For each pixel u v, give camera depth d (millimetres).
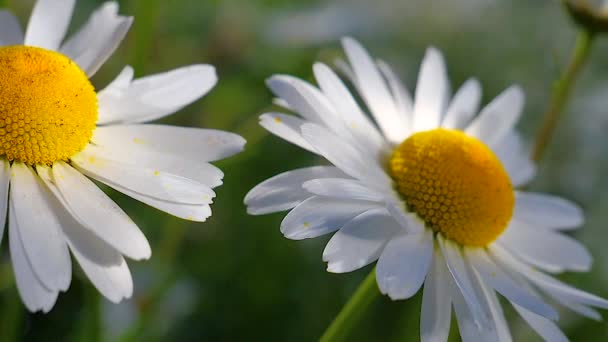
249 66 327
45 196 216
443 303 229
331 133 230
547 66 413
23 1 308
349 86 322
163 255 273
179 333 293
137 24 261
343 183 225
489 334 227
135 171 222
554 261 253
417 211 235
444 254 233
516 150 267
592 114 388
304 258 309
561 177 362
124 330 273
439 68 264
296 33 346
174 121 311
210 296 298
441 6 435
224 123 314
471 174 236
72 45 237
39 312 275
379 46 396
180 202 218
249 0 348
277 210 226
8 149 217
